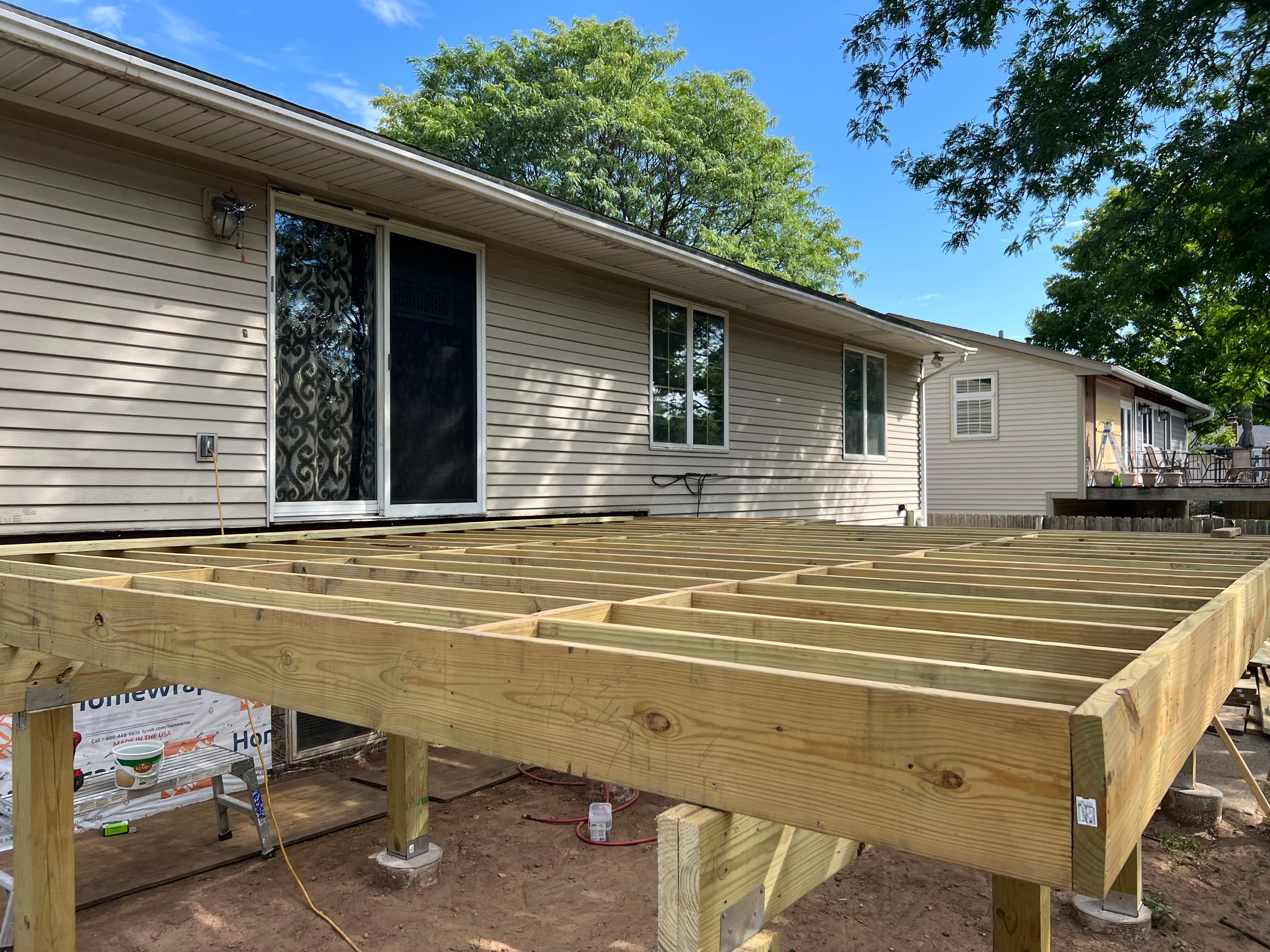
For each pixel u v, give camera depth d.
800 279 23.55
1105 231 12.46
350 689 1.70
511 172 20.11
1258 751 5.98
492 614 1.81
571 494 7.20
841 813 1.12
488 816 4.68
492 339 6.58
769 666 1.50
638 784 1.31
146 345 4.67
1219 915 3.63
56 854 2.70
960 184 12.60
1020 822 0.99
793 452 9.85
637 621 2.05
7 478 4.15
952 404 18.56
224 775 4.66
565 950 3.26
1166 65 11.14
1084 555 3.83
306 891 3.71
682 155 21.55
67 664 2.71
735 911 1.28
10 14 3.49
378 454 5.81
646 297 7.96
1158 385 18.73
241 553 3.97
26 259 4.23
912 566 3.39
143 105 4.25
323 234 5.57
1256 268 11.50
